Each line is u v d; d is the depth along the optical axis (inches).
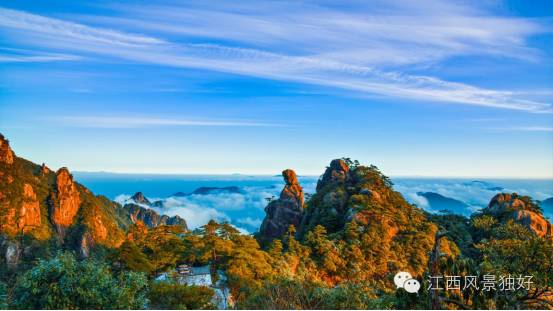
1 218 6358.3
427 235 3095.5
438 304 681.6
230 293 2092.8
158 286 1381.6
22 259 6259.8
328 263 2655.0
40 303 807.1
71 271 844.6
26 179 7711.6
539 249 872.3
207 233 2738.7
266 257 2556.6
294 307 850.8
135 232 4441.4
